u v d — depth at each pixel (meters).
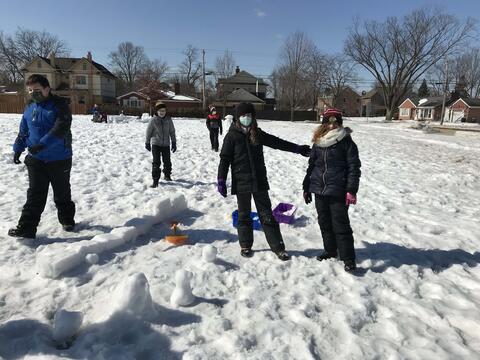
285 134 24.64
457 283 3.96
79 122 29.42
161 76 91.81
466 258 4.54
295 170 10.01
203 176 8.91
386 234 5.25
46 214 5.37
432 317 3.25
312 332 3.00
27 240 4.43
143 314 3.01
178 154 12.20
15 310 3.14
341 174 4.05
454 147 18.66
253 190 4.26
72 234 4.75
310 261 4.23
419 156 14.14
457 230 5.52
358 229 5.44
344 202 4.08
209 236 4.90
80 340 2.76
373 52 57.03
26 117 4.46
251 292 3.53
